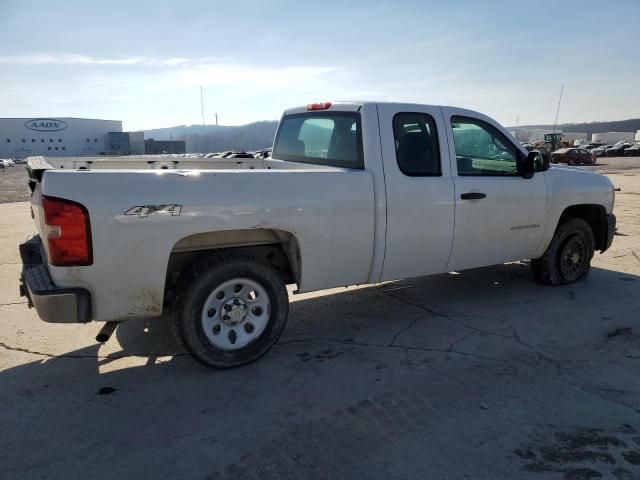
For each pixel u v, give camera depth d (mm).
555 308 4992
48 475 2492
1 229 10047
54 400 3225
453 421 2969
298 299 5336
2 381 3479
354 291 5598
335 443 2754
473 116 4699
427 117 4375
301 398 3246
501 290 5602
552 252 5539
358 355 3908
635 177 24109
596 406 3141
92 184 3012
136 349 4020
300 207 3645
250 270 3605
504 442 2756
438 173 4395
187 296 3430
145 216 3135
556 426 2912
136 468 2547
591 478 2455
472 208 4582
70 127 115000
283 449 2701
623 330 4414
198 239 3529
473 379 3500
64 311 3041
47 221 2945
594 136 98875
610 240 5996
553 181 5277
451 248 4551
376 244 4078
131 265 3154
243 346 3684
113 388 3383
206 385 3428
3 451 2688
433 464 2568
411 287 5738
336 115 4379
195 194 3273
